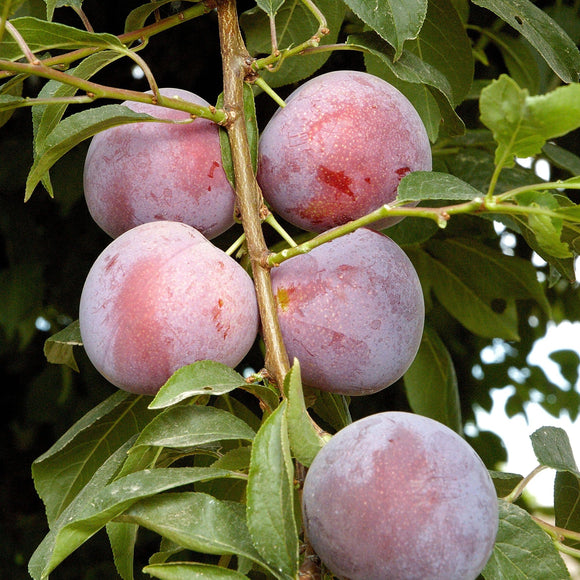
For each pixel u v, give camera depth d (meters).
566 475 0.42
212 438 0.34
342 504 0.30
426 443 0.31
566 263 0.40
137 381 0.36
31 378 0.71
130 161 0.39
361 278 0.36
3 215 0.58
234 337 0.36
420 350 0.54
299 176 0.38
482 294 0.58
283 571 0.30
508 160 0.31
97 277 0.36
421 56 0.46
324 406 0.42
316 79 0.39
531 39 0.39
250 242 0.37
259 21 0.46
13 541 0.71
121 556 0.38
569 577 0.36
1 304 0.58
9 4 0.33
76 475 0.43
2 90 0.39
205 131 0.39
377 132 0.38
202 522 0.32
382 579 0.30
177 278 0.35
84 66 0.39
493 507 0.31
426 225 0.51
